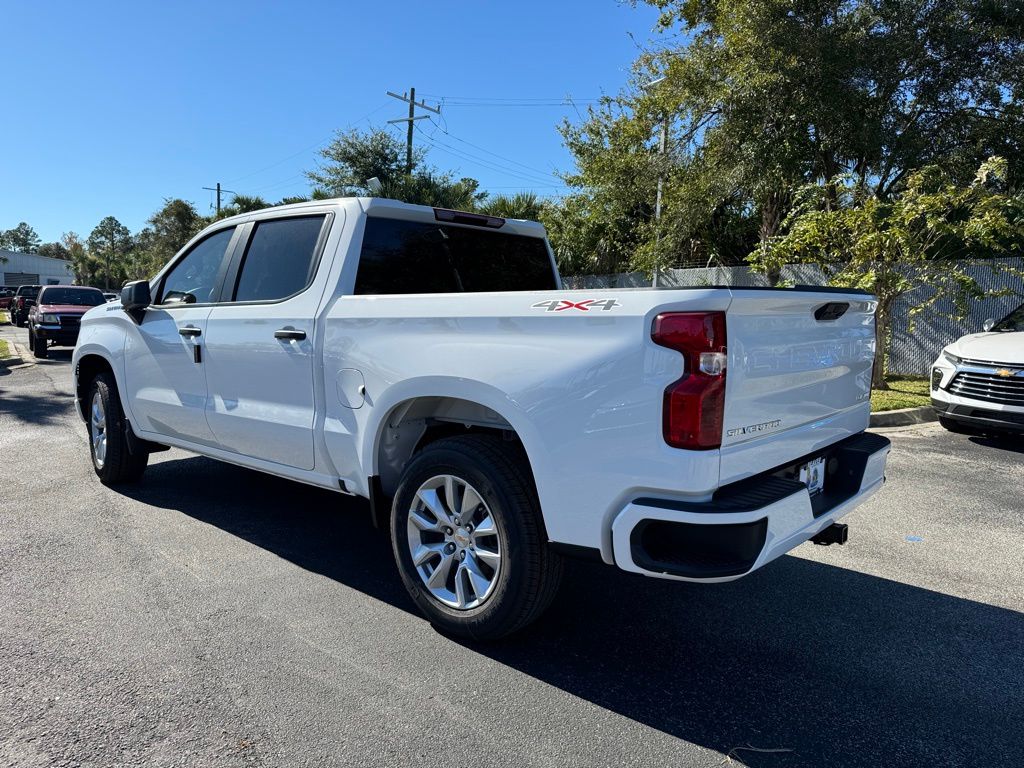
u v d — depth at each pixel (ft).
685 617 11.68
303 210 13.53
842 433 11.28
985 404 23.99
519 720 8.72
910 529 16.12
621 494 8.64
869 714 8.98
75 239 375.45
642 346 8.36
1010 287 40.60
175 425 15.53
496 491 9.78
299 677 9.59
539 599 9.88
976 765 8.00
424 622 11.29
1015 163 44.68
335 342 11.82
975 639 11.00
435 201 80.79
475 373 9.83
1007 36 42.27
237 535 15.01
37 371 45.47
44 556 13.66
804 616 11.76
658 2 53.06
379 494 11.57
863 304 11.51
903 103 44.27
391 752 8.06
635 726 8.64
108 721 8.54
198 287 15.58
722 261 63.82
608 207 64.90
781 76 41.11
